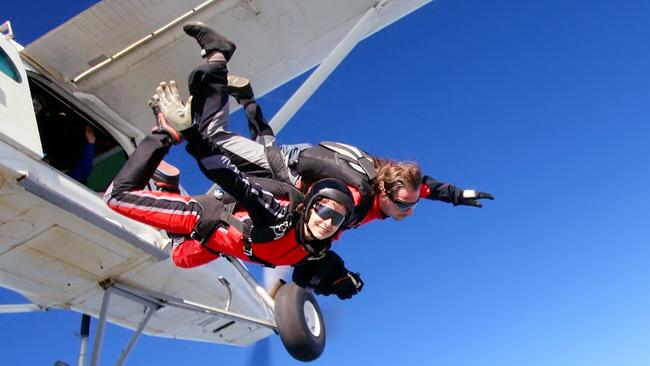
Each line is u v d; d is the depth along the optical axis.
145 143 3.27
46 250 5.24
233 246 3.27
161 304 6.38
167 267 6.03
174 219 3.30
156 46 6.13
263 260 3.27
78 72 6.20
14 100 4.70
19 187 4.36
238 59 6.56
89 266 5.64
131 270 5.86
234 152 3.35
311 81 5.95
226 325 7.47
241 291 7.18
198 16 5.97
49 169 4.84
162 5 5.77
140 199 3.26
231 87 4.05
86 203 5.02
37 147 4.63
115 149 6.62
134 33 5.96
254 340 7.97
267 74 6.89
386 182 3.33
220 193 3.49
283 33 6.38
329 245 3.24
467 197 3.78
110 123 6.62
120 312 6.61
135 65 6.28
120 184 3.23
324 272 3.83
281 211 3.07
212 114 3.30
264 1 5.97
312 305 4.72
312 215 3.02
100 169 6.41
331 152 3.42
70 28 5.75
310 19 6.29
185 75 6.56
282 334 4.38
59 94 6.14
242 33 6.27
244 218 3.33
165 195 3.36
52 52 5.95
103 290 6.02
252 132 4.01
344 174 3.30
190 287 6.52
